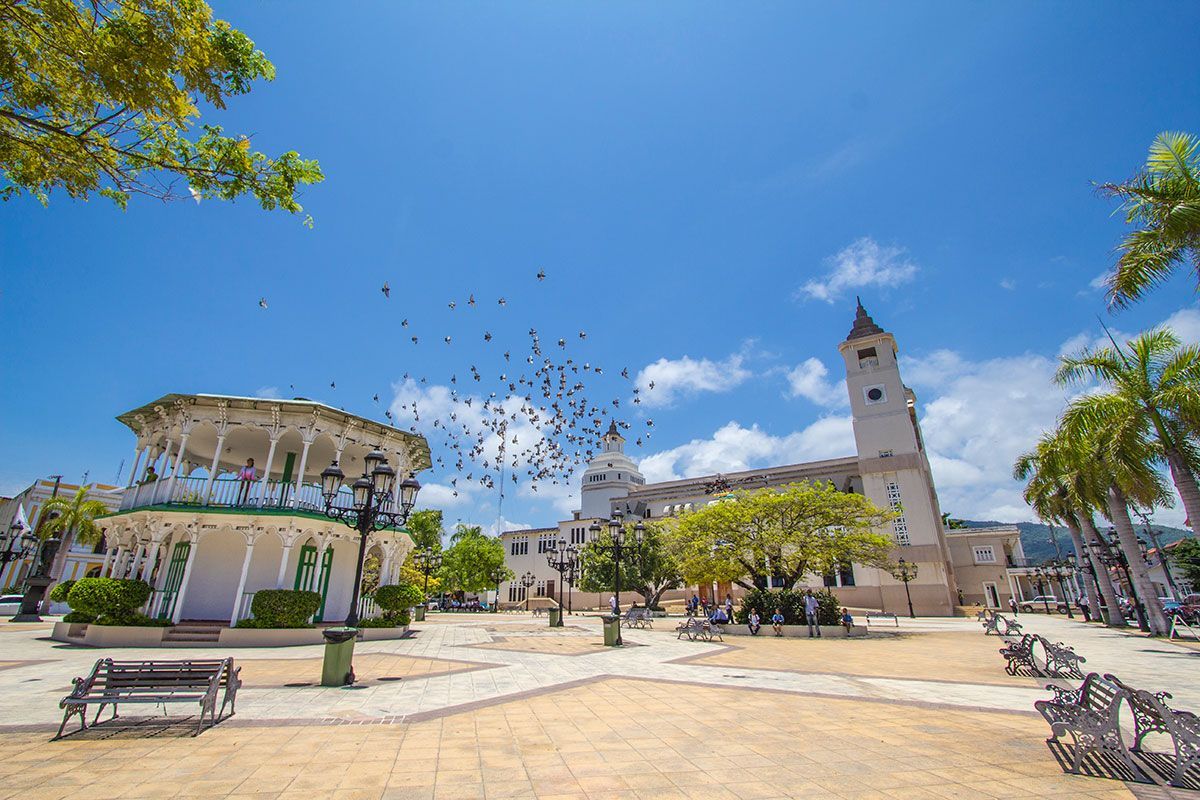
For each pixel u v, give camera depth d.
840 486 54.66
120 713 8.21
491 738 7.05
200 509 19.69
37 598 28.27
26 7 5.23
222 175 6.46
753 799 5.01
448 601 61.94
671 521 43.72
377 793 5.14
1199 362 15.31
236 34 6.05
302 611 18.75
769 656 16.08
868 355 53.12
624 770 5.80
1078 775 5.59
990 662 14.70
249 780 5.46
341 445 22.31
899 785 5.34
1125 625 26.94
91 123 6.11
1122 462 16.06
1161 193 10.96
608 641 18.88
